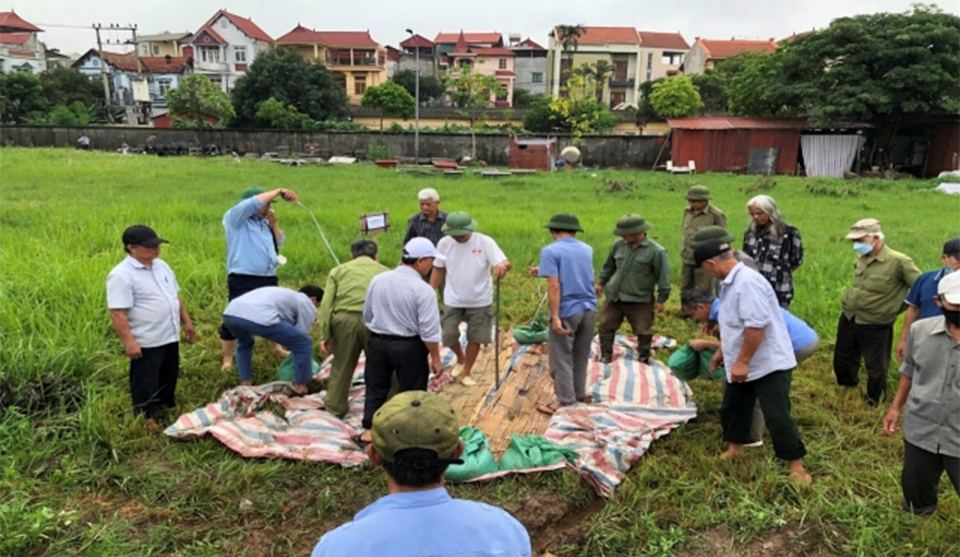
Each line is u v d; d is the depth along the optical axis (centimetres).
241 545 375
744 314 420
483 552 179
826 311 783
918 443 371
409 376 481
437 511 185
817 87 3198
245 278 621
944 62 2997
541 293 905
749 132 3291
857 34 3081
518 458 449
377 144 3812
